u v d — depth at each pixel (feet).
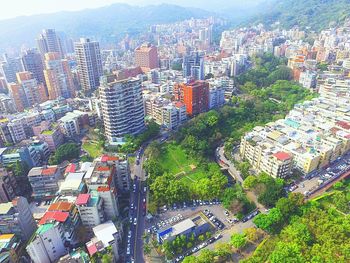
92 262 460.96
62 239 506.89
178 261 507.71
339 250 480.23
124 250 539.29
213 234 565.53
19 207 537.24
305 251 485.56
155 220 606.55
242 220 599.16
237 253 520.83
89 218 552.00
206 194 645.92
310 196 641.40
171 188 641.81
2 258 466.70
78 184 601.62
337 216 567.59
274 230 551.18
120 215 623.77
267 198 624.18
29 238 553.23
